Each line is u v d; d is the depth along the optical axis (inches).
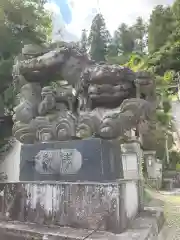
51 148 199.0
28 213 185.3
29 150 207.2
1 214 195.6
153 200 377.1
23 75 242.5
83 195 169.6
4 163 375.6
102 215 162.2
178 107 775.1
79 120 207.0
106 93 213.2
